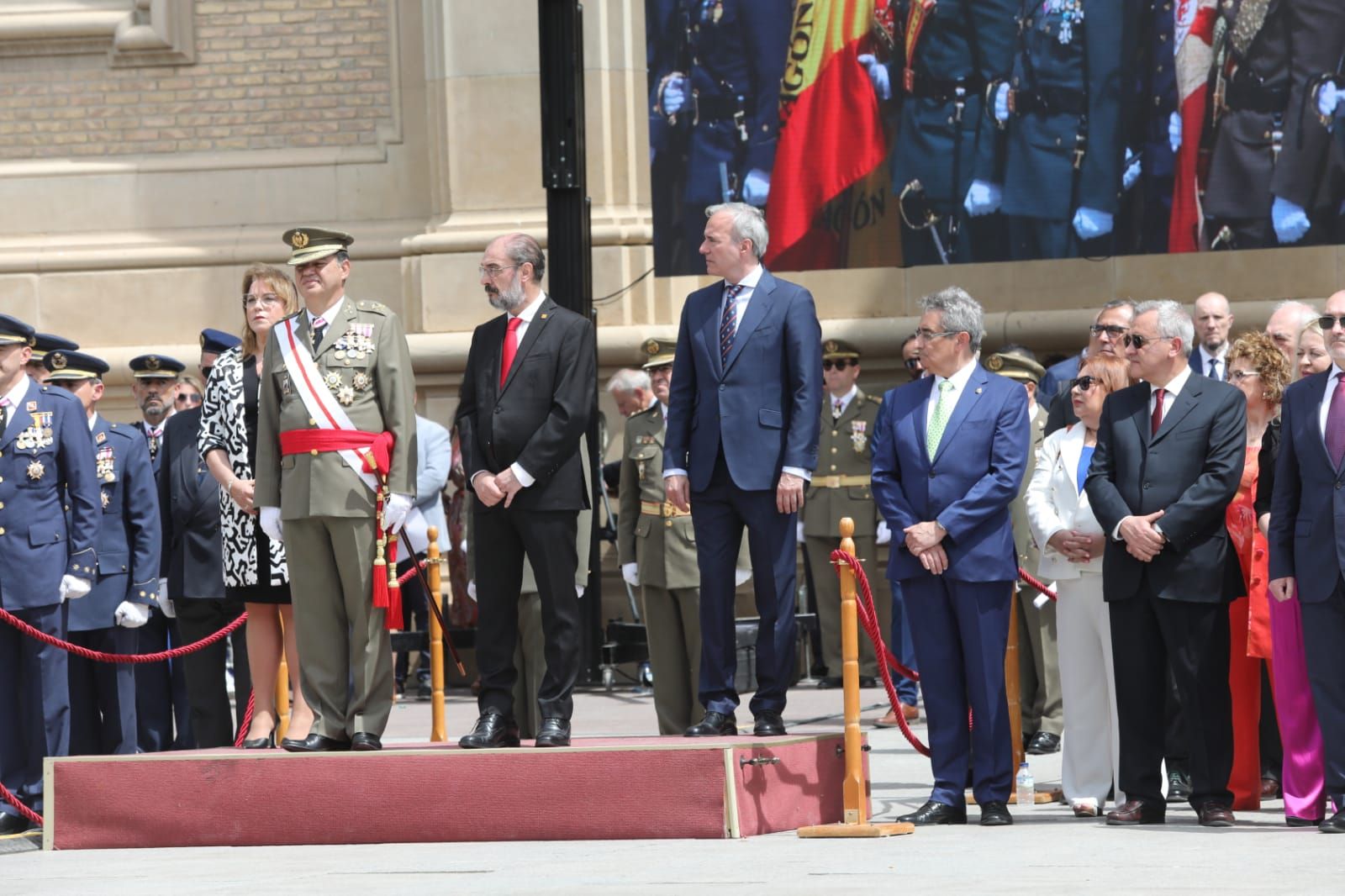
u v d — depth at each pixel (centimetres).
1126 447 1989
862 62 3531
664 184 3569
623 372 3325
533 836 1884
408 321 4016
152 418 2962
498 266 1995
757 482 2016
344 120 4191
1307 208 3341
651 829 1856
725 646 2056
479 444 1994
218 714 2631
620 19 3978
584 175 3406
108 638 2595
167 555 2675
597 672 3559
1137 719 1970
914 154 3528
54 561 2231
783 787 1923
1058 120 3466
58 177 4247
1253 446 2111
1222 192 3388
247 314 2362
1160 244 3425
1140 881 1502
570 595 1973
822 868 1606
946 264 3522
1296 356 2191
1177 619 1944
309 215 4181
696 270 3559
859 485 3484
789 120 3547
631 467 2645
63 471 2269
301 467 1997
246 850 1927
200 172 4216
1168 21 3409
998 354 2706
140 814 1995
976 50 3500
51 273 4209
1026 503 2183
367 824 1925
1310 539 1905
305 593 2023
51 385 2600
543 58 3350
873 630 2028
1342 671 1884
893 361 3941
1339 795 1877
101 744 2620
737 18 3553
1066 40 3462
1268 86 3356
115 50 4234
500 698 1991
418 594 3631
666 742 1936
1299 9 3334
